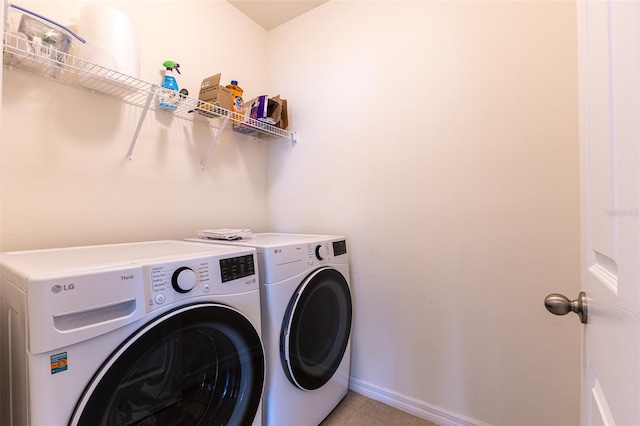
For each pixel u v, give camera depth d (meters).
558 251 1.21
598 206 0.56
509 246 1.31
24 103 1.12
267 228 2.18
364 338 1.72
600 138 0.54
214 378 0.95
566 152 1.19
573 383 1.18
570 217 1.18
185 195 1.67
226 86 1.77
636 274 0.38
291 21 2.11
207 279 0.91
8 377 0.68
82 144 1.28
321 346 1.43
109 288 0.68
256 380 1.03
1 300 0.73
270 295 1.14
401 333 1.60
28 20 1.00
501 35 1.33
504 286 1.32
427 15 1.53
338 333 1.55
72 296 0.62
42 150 1.17
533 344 1.26
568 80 1.19
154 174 1.53
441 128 1.48
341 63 1.85
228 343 0.96
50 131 1.19
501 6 1.33
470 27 1.41
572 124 1.18
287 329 1.17
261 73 2.17
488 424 1.35
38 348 0.57
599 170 0.55
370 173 1.71
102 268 0.69
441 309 1.48
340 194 1.83
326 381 1.42
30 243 1.13
